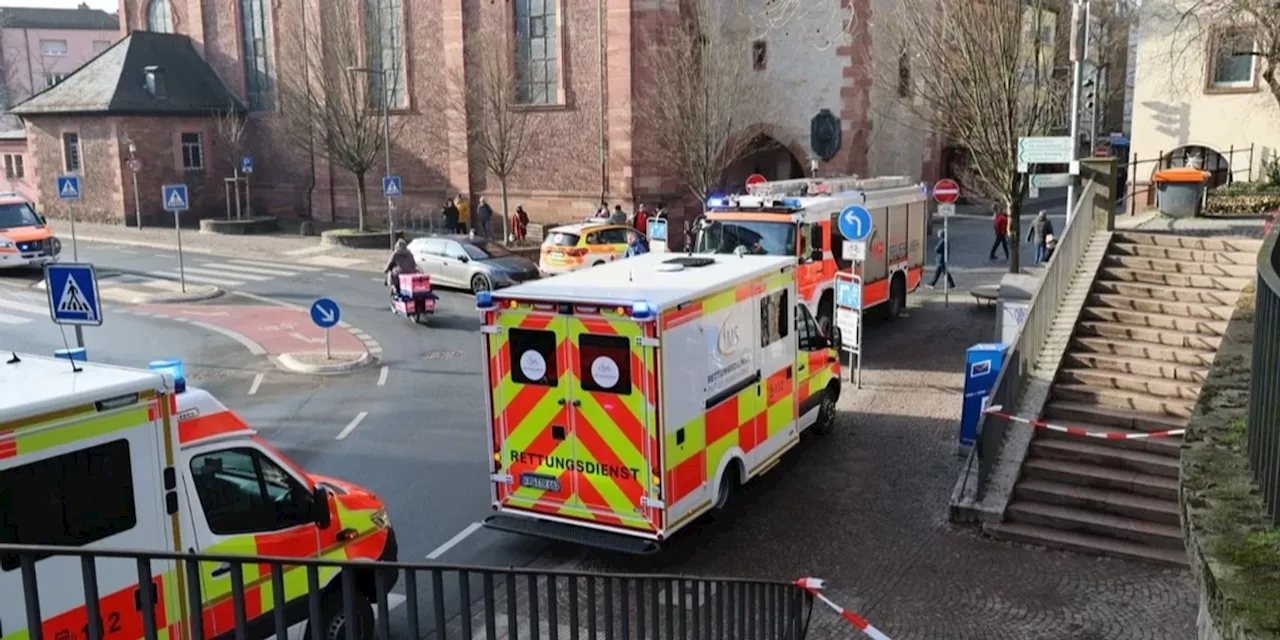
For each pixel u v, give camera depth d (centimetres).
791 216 1959
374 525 842
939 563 1070
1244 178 2483
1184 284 1509
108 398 627
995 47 2297
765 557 1088
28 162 5531
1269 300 497
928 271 3138
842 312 1809
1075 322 1443
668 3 3522
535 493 1070
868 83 3494
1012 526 1135
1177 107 2530
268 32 4588
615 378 1008
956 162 4281
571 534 1044
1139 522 1105
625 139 3603
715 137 3375
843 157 3534
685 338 1028
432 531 1161
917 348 2100
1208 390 679
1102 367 1366
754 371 1189
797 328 1347
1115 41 3734
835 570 1056
